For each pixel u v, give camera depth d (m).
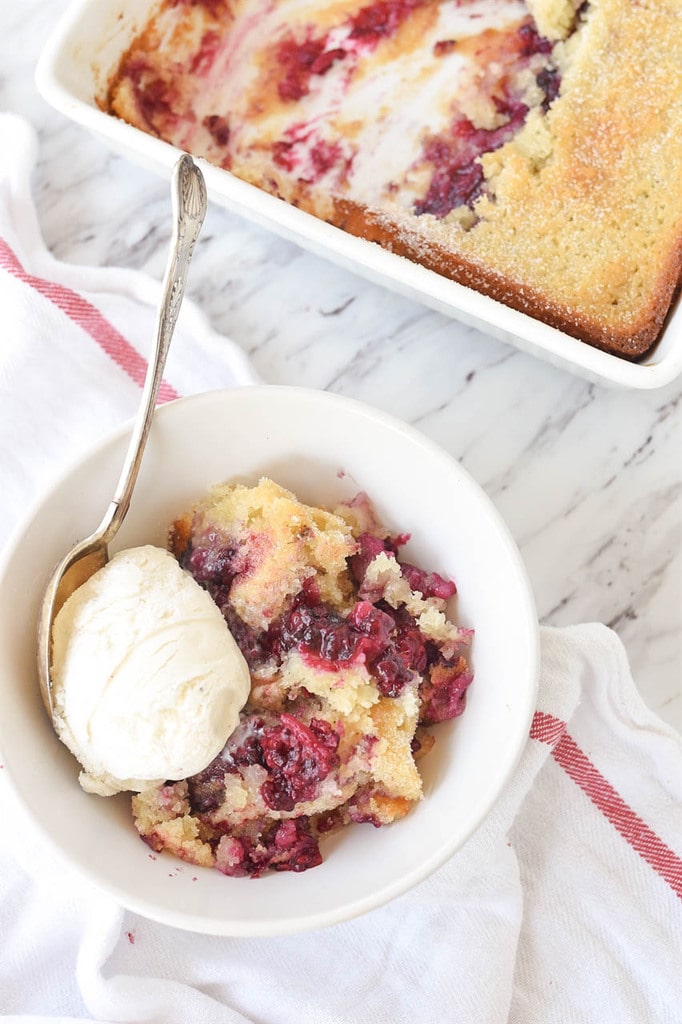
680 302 0.57
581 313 0.57
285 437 0.51
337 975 0.55
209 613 0.48
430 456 0.50
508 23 0.60
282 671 0.49
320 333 0.60
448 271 0.59
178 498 0.52
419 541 0.52
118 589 0.48
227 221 0.60
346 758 0.49
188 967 0.55
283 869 0.49
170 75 0.60
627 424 0.59
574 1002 0.56
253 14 0.61
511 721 0.48
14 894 0.55
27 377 0.58
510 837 0.57
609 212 0.57
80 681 0.47
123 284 0.59
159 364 0.49
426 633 0.50
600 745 0.58
